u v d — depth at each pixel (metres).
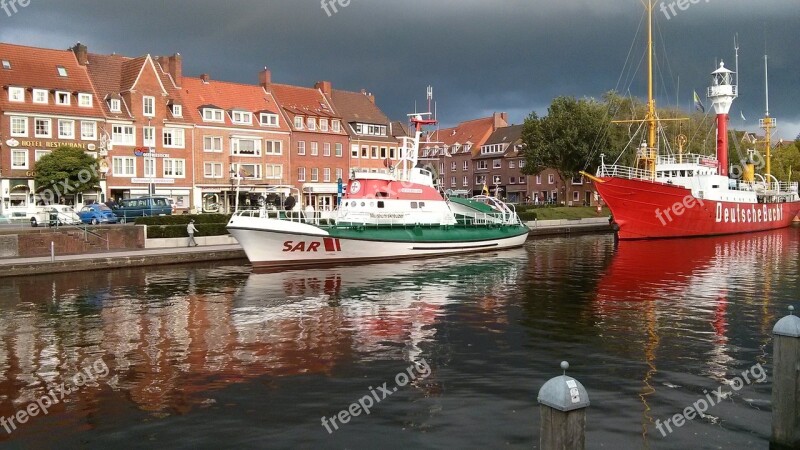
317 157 71.25
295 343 14.91
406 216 34.81
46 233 32.44
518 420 9.89
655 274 27.34
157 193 59.09
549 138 70.81
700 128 74.12
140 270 29.77
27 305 20.33
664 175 50.72
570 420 5.62
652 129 46.91
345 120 76.19
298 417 10.12
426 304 20.03
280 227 29.55
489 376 12.16
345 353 13.96
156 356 13.80
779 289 22.83
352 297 21.44
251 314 18.52
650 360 13.20
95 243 34.12
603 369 12.55
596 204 80.56
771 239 46.94
